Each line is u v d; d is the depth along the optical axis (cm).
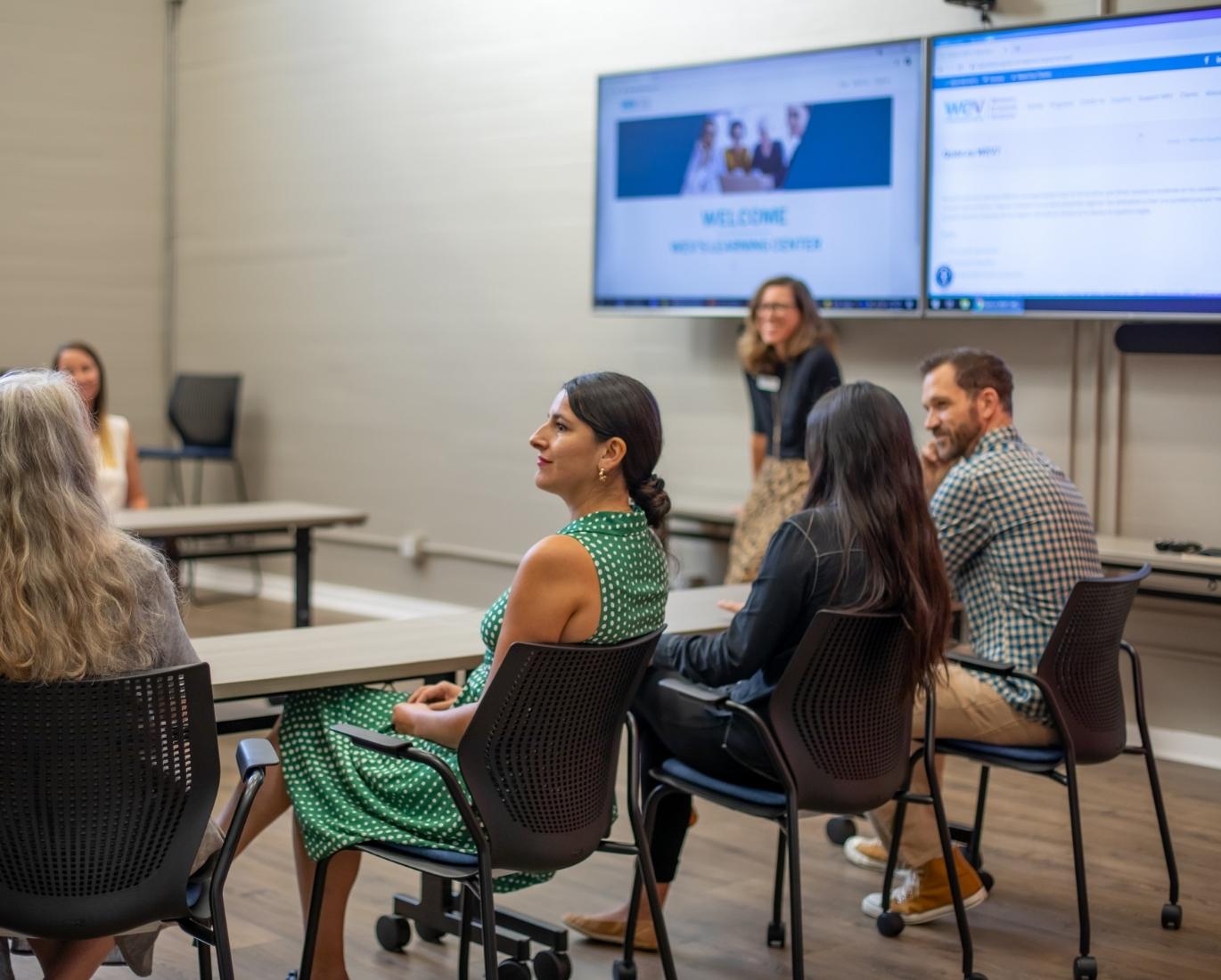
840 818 367
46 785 185
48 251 768
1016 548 302
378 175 690
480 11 638
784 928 307
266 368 755
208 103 776
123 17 781
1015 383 480
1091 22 435
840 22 514
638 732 288
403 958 290
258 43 745
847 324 521
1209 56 415
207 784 195
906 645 259
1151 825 383
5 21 749
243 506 538
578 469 231
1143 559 401
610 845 238
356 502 712
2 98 750
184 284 797
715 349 559
